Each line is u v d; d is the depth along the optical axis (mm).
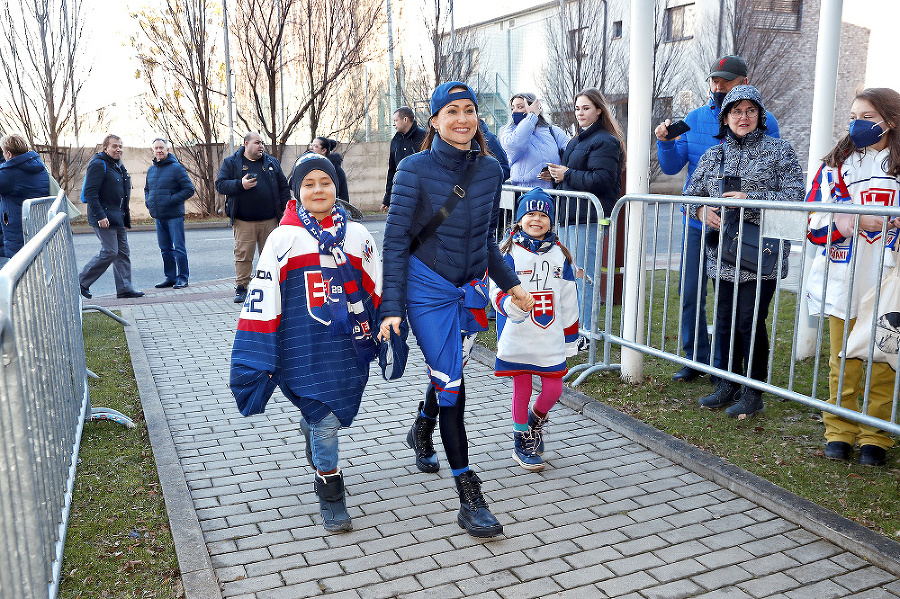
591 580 2846
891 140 3652
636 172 4977
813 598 2717
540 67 24484
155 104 20266
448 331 3178
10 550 1914
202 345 6531
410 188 3117
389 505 3512
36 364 2703
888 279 3568
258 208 8180
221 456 4113
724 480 3650
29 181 8273
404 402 4996
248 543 3160
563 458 4055
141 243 15164
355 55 21203
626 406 4703
